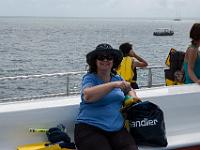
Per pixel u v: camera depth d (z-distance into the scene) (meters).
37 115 4.52
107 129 4.26
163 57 40.06
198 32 5.72
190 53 5.83
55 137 4.38
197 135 5.05
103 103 4.34
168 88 5.50
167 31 158.50
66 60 61.19
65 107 4.66
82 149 4.17
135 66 8.18
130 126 4.48
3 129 4.37
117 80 4.55
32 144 4.47
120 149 4.19
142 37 195.50
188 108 5.37
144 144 4.50
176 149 4.67
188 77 5.92
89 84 4.36
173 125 5.24
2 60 74.06
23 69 55.56
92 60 4.42
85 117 4.30
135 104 4.50
